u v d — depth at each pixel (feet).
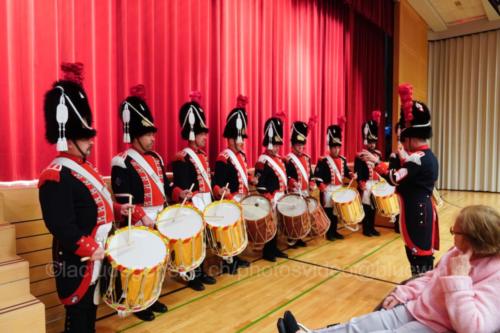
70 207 5.98
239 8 13.92
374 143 17.08
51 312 7.90
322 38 19.07
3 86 7.75
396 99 23.57
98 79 9.50
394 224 16.90
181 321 8.18
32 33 8.12
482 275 4.40
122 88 10.07
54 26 8.47
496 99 29.35
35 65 8.27
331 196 14.53
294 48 17.20
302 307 8.87
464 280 4.24
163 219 8.28
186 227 8.39
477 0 25.17
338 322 8.13
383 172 9.20
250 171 13.82
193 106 10.25
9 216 7.29
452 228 4.84
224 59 13.19
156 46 11.00
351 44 21.18
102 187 6.65
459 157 31.24
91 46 9.19
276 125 12.83
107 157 9.63
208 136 12.83
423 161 8.50
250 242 10.96
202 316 8.41
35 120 8.28
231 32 13.53
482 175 30.50
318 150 18.86
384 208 14.40
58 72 8.57
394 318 5.07
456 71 30.86
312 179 14.58
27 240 7.53
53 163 6.18
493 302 4.14
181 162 9.93
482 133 30.27
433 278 5.04
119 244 6.72
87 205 6.34
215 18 13.00
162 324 8.04
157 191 8.64
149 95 10.73
